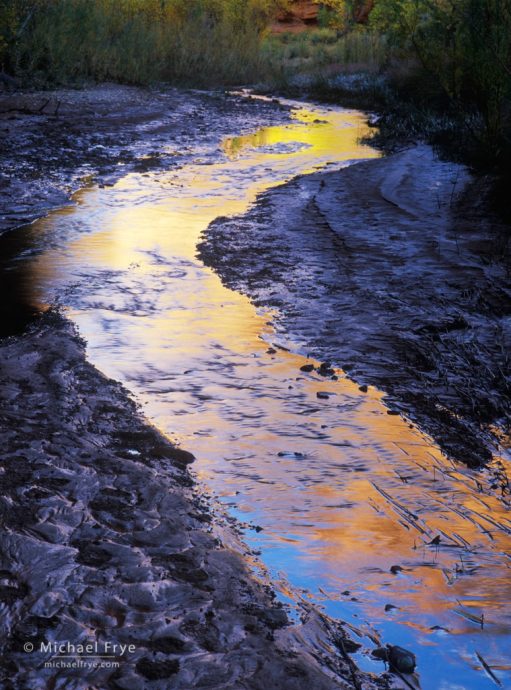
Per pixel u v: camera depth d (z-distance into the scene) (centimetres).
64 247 826
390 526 355
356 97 2342
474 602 303
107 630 270
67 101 1848
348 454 421
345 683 254
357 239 843
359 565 324
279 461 411
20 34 2034
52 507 346
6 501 347
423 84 1945
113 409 457
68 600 284
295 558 328
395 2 2322
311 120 1980
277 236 866
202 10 3045
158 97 2161
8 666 250
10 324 595
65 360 522
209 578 305
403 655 266
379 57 2748
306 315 632
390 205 987
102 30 2330
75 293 674
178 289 693
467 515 367
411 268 744
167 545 326
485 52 1160
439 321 612
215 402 478
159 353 549
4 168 1201
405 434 447
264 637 271
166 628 272
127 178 1210
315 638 277
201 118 1892
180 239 863
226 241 849
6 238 859
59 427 427
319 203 1006
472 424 460
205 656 259
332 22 4400
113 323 604
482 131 1205
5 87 1914
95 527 334
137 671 250
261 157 1438
